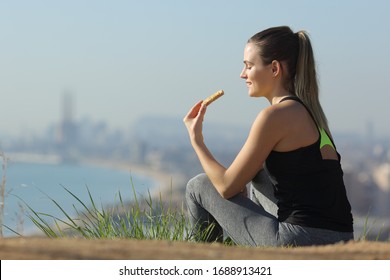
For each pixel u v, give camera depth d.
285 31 10.72
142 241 7.98
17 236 10.07
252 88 10.86
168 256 7.02
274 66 10.62
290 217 10.05
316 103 10.47
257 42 10.73
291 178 10.05
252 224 10.20
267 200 10.85
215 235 11.16
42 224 11.15
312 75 10.53
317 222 9.92
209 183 10.66
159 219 11.32
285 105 10.17
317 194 9.99
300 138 10.04
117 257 6.87
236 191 10.27
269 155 10.22
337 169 10.23
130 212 11.30
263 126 9.97
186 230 11.09
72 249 7.09
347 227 10.23
